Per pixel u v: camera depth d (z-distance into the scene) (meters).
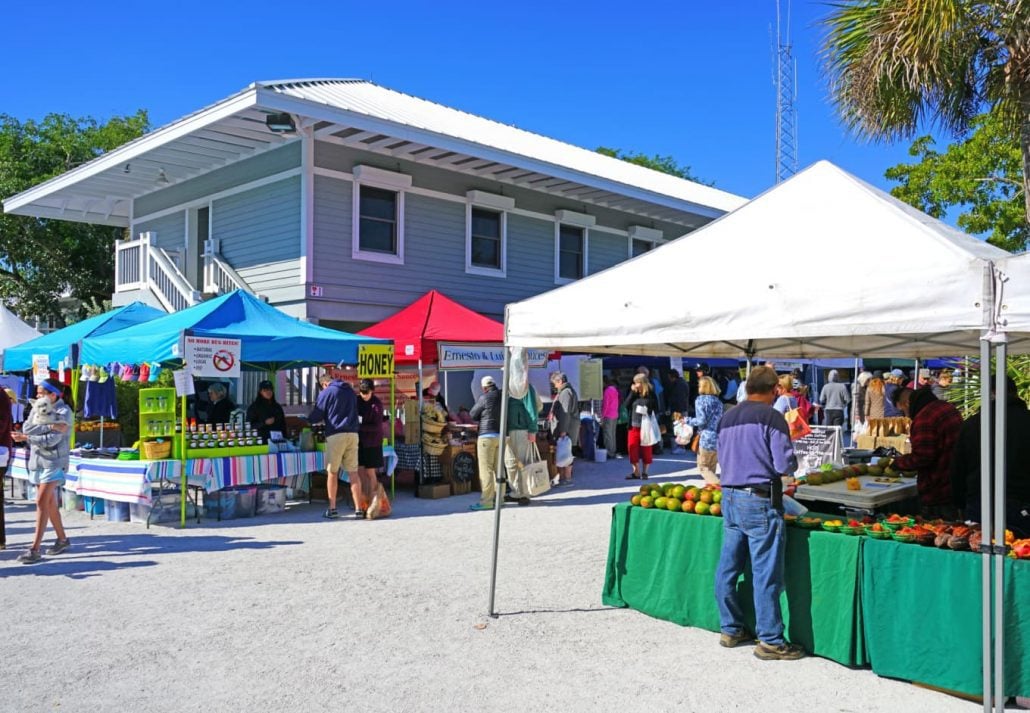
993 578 4.36
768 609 5.19
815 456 12.44
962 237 5.49
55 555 8.09
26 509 11.24
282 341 10.46
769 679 4.88
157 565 7.68
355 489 10.40
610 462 16.45
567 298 6.07
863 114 10.97
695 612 5.88
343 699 4.59
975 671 4.51
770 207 5.69
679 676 4.93
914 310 4.36
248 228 15.81
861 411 16.70
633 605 6.30
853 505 6.32
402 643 5.52
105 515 10.41
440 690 4.71
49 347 11.89
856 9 10.57
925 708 4.46
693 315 5.30
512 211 18.20
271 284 15.21
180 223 17.72
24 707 4.44
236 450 10.20
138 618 6.04
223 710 4.43
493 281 17.81
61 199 19.12
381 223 15.82
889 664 4.85
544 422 13.64
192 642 5.52
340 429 10.20
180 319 10.94
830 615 5.17
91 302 25.39
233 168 16.19
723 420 5.49
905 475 7.59
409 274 16.12
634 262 6.02
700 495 6.13
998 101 10.29
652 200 19.61
